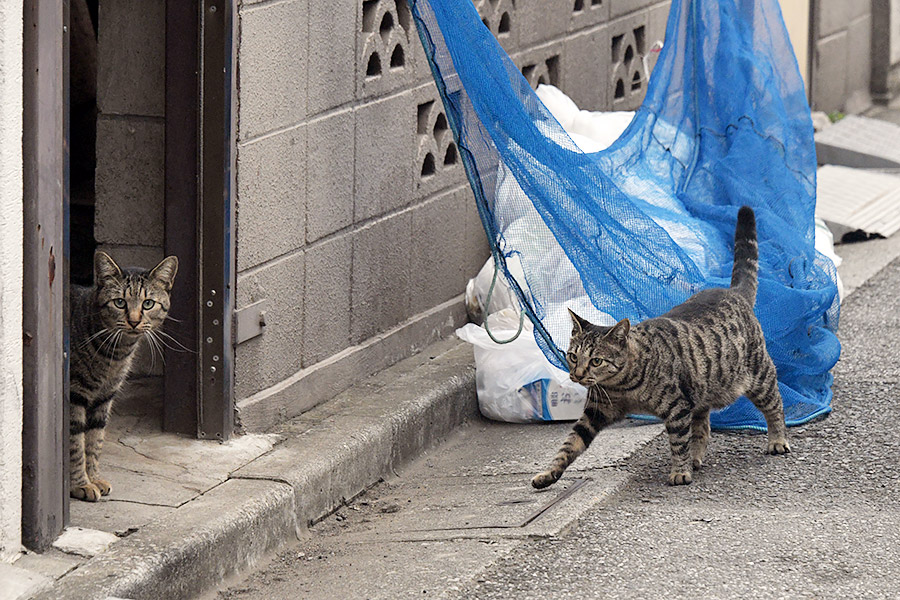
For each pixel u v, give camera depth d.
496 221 6.54
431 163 7.72
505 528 5.39
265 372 6.27
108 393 5.40
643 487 5.92
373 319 7.23
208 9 5.61
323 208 6.59
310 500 5.69
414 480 6.41
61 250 4.66
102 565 4.57
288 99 6.16
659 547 5.08
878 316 8.89
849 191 11.91
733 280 6.66
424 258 7.71
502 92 6.32
